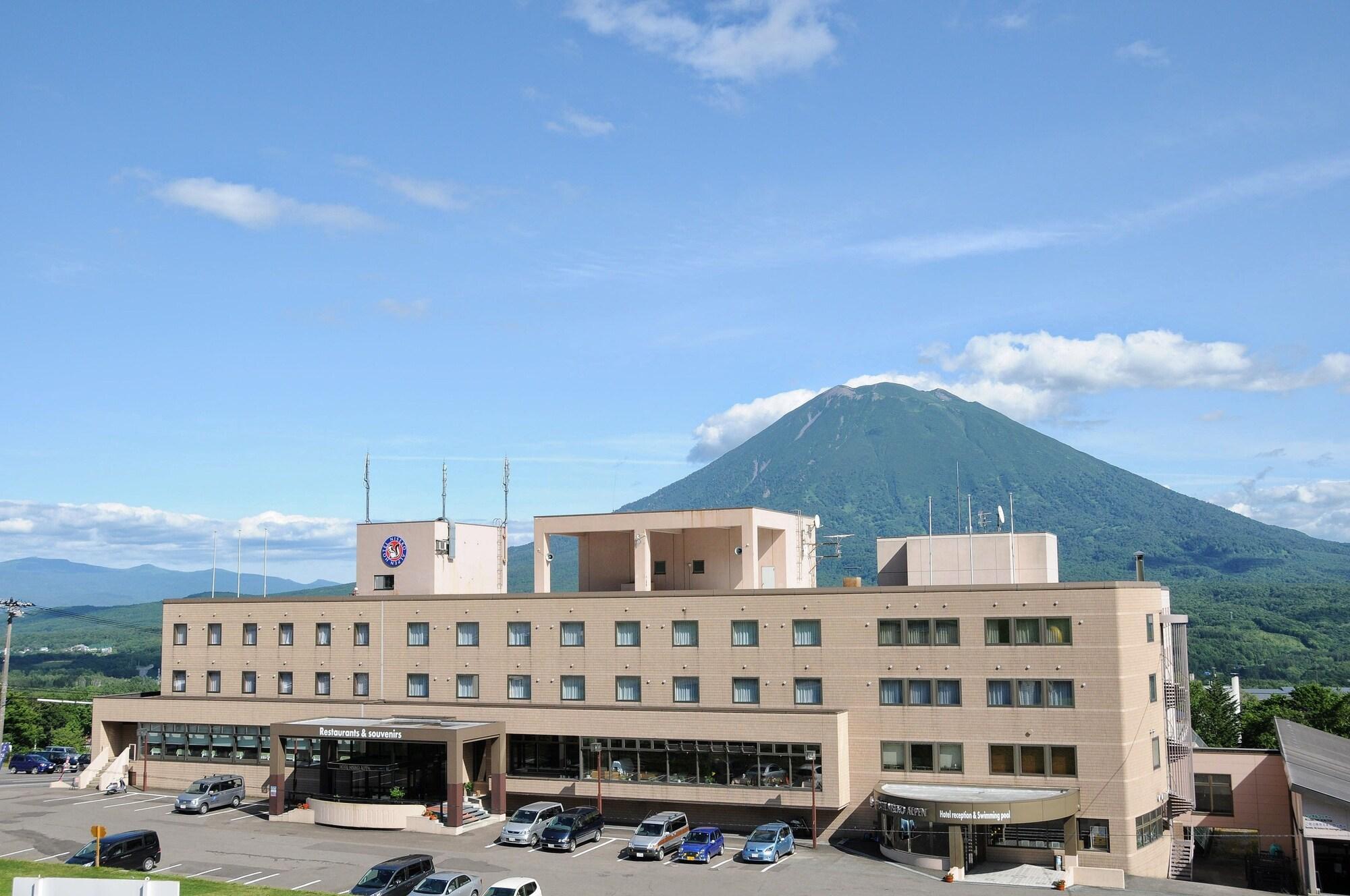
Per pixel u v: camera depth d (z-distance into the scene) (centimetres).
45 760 10462
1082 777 6788
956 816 6297
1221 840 8581
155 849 6200
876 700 7275
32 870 5406
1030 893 5872
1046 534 8700
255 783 8675
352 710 8444
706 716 7381
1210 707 15100
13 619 9981
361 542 9475
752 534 8481
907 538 9125
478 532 9738
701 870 6216
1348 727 13000
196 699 8944
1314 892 6369
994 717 7012
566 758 7731
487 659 8338
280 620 9056
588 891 5703
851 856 6719
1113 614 6838
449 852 6619
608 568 9519
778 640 7556
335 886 5772
